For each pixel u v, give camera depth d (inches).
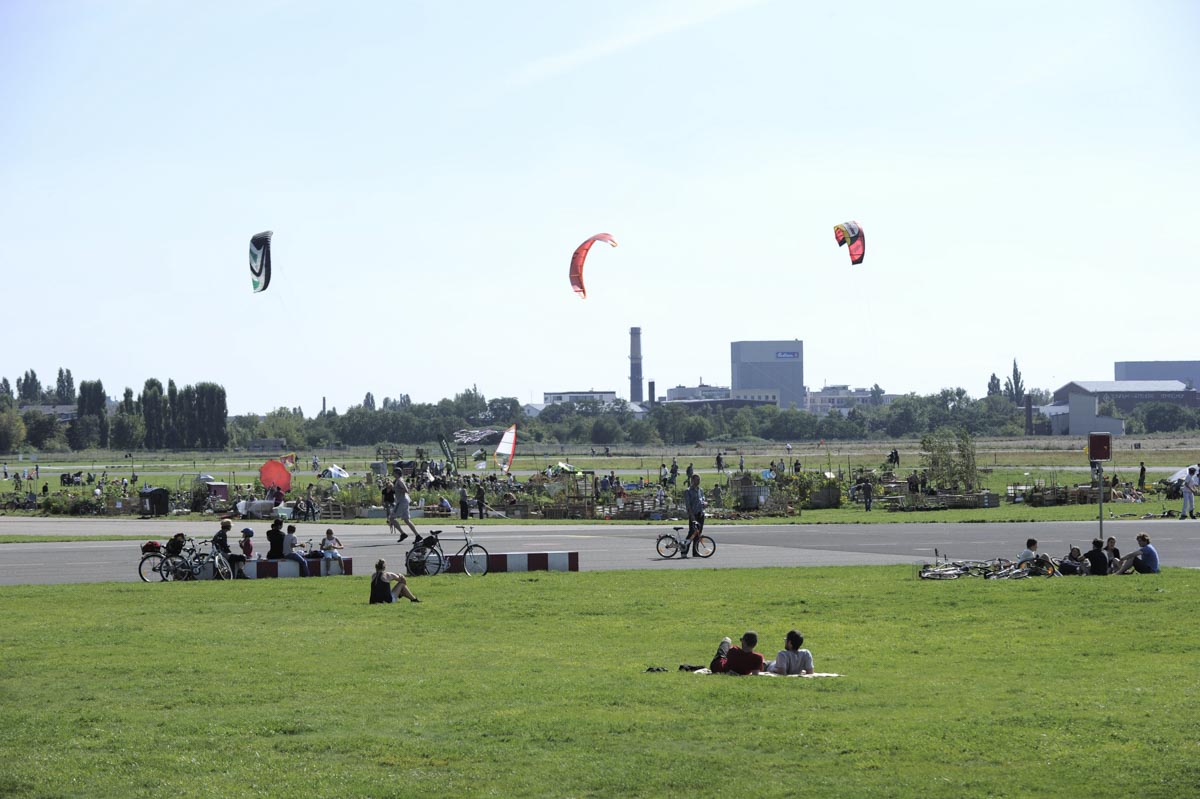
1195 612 933.8
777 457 5777.6
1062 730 519.2
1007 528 1886.1
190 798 440.5
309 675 679.1
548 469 3951.8
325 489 2748.5
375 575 1030.4
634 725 538.9
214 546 1253.7
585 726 537.6
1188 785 434.9
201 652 766.5
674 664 720.3
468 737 521.7
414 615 952.9
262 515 2279.8
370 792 443.8
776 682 644.7
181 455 7539.4
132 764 485.4
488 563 1283.2
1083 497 2559.1
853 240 2406.5
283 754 498.6
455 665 714.2
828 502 2546.8
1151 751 481.4
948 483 2933.1
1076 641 801.6
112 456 7411.4
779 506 2330.2
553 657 747.4
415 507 2372.0
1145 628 856.3
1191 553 1455.5
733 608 986.7
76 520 2300.7
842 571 1280.8
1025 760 472.1
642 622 912.3
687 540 1472.7
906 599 1032.2
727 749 495.2
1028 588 1096.2
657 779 452.4
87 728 548.4
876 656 745.6
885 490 2755.9
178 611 976.9
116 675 682.8
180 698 615.8
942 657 740.7
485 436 7485.2
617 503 2429.9
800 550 1560.0
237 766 481.1
